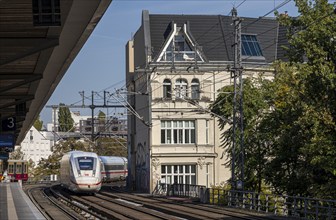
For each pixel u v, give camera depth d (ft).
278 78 141.69
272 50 213.25
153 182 197.77
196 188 166.91
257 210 124.47
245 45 210.38
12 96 104.58
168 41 201.67
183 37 203.72
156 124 198.80
